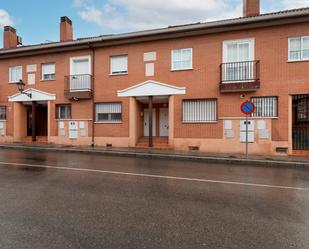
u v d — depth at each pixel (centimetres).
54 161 959
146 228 356
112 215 404
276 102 1168
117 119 1449
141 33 1325
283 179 700
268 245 312
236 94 1215
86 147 1388
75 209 429
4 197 492
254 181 669
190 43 1295
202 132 1266
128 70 1404
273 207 458
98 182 624
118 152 1191
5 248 293
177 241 318
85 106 1490
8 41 1772
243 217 406
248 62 1186
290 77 1138
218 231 351
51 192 530
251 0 1265
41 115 1783
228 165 938
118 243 310
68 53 1536
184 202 478
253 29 1192
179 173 761
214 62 1252
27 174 708
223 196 522
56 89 1559
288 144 1136
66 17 1667
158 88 1341
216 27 1221
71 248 294
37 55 1608
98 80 1467
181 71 1307
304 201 496
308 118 1254
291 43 1147
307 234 345
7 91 1688
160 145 1355
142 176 705
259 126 1176
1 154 1156
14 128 1662
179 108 1306
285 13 1098
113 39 1392
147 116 1549
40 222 371
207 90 1261
